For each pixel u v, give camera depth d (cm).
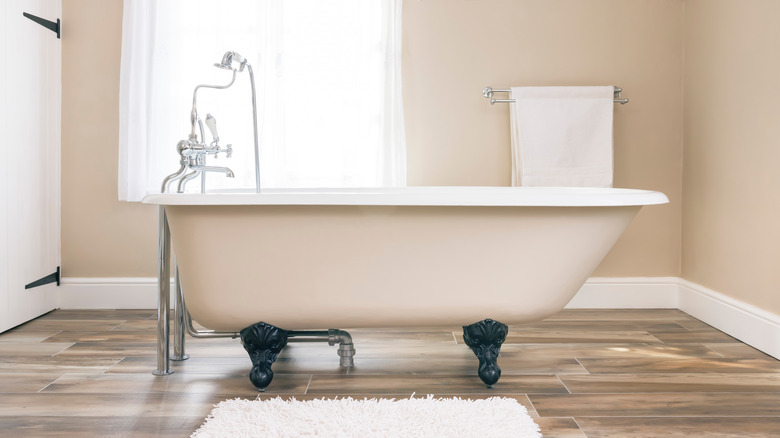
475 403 165
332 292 182
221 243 177
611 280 304
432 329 258
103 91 295
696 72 284
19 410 164
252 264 179
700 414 162
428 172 300
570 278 190
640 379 192
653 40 299
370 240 178
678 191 302
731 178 250
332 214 175
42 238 282
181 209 175
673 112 301
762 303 227
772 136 220
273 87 283
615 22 299
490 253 181
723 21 257
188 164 206
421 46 298
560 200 174
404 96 298
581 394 178
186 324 210
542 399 174
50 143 287
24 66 263
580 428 153
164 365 196
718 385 186
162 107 283
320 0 286
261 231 176
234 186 287
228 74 286
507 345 232
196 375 196
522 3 298
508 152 301
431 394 177
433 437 143
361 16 285
